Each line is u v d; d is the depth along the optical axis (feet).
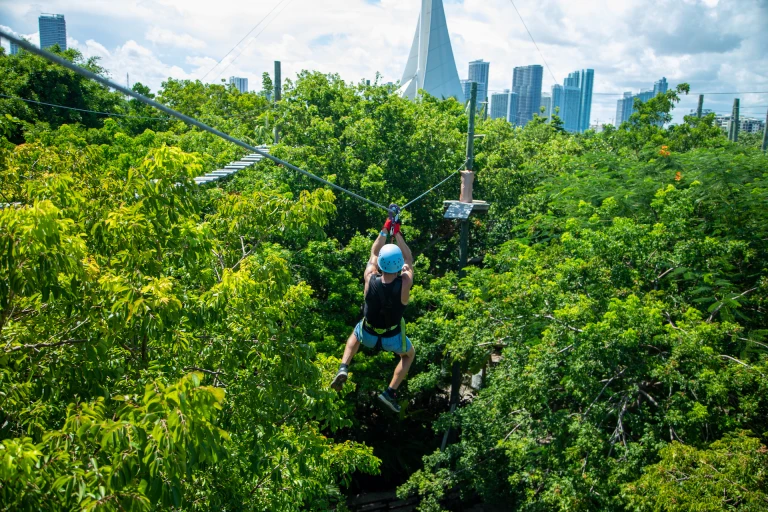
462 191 61.87
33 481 17.62
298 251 61.11
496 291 50.03
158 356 28.63
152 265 26.23
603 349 38.40
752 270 49.90
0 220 19.60
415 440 70.90
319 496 39.45
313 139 75.00
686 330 38.81
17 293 19.98
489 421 51.01
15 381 24.38
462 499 58.90
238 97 146.82
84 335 25.16
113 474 17.79
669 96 94.38
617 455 39.73
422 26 270.67
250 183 73.20
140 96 13.67
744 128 248.11
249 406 28.40
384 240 25.30
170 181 26.48
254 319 29.37
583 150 99.55
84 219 27.30
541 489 46.68
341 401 39.11
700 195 54.24
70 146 37.42
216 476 28.04
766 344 40.78
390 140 81.05
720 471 30.63
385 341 23.21
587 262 46.39
